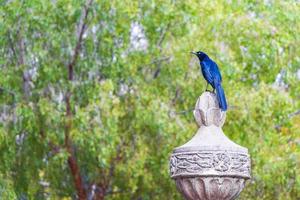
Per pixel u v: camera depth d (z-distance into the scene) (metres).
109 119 22.67
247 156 14.54
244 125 24.08
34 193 24.31
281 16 25.50
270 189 24.73
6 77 23.27
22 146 24.06
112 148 22.58
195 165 14.31
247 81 25.56
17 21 22.98
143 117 23.09
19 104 22.94
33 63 23.42
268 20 25.16
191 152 14.36
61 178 24.98
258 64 25.28
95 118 22.84
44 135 23.56
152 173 23.83
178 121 23.45
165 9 23.33
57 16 22.98
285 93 25.08
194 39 23.77
